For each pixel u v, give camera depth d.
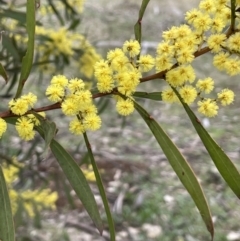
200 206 0.18
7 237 0.17
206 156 0.87
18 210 0.40
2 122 0.16
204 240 0.63
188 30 0.16
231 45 0.17
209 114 0.17
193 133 0.96
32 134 0.17
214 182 0.79
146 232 0.65
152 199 0.73
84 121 0.17
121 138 0.92
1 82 0.71
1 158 0.43
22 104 0.16
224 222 0.67
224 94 0.17
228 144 0.89
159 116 1.03
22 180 0.44
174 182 0.78
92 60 0.44
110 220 0.18
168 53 0.16
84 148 0.55
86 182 0.18
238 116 1.01
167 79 0.17
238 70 0.17
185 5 1.39
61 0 0.43
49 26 0.58
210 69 1.24
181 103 0.17
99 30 1.22
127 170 0.80
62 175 0.45
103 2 1.51
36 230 0.60
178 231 0.65
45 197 0.44
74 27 0.43
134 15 1.40
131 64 0.17
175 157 0.18
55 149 0.19
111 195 0.73
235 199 0.74
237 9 0.17
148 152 0.88
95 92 0.18
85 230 0.65
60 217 0.67
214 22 0.17
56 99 0.16
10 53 0.36
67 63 0.44
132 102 0.17
